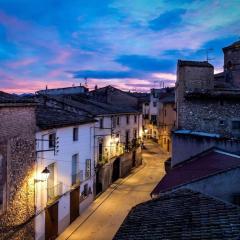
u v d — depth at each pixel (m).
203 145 18.86
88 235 22.17
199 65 21.75
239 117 20.03
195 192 12.68
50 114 23.36
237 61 25.66
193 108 20.97
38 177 19.17
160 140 62.22
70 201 24.34
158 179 37.78
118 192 32.66
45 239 20.38
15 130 16.47
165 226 10.71
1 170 15.34
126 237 10.81
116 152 37.31
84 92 50.62
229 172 13.63
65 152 23.42
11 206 16.27
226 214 10.34
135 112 45.25
